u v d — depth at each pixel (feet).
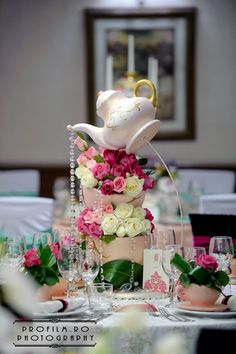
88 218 8.59
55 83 26.13
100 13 25.89
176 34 26.00
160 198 16.96
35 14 26.03
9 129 26.13
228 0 25.99
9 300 3.95
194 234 10.06
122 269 8.48
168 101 26.12
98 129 8.88
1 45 25.98
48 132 26.17
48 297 7.34
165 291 8.38
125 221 8.52
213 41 26.08
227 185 23.93
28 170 25.94
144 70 26.00
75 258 7.48
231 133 26.20
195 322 6.86
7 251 7.97
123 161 8.67
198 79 26.18
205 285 7.29
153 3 26.03
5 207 14.73
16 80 26.08
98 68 26.05
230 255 8.05
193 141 26.16
